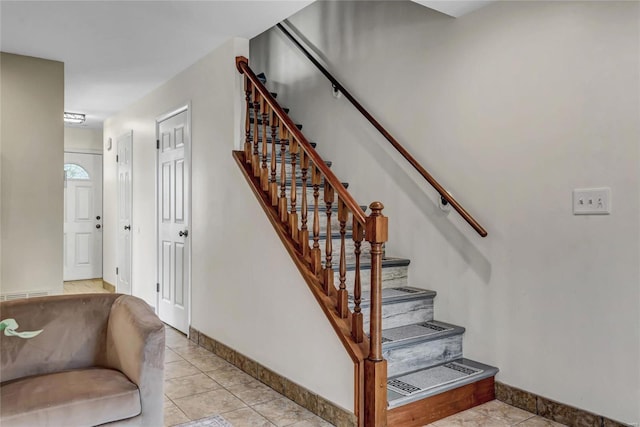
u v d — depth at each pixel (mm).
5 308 2109
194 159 3928
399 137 3334
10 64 3615
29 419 1689
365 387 2252
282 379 2832
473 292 2830
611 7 2186
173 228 4324
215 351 3609
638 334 2107
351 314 2471
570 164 2344
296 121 4434
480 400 2625
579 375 2322
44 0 2732
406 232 3287
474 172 2811
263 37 4953
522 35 2549
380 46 3506
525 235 2547
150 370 1939
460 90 2895
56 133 3781
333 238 3162
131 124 5324
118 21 3049
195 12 2920
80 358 2197
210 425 2408
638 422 2113
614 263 2184
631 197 2121
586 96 2279
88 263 7215
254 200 3119
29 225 3648
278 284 2889
